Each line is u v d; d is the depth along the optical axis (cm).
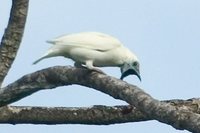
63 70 1296
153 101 1158
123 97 1204
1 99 1340
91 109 1436
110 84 1229
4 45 1323
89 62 1416
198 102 1430
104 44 1423
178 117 1114
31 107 1441
